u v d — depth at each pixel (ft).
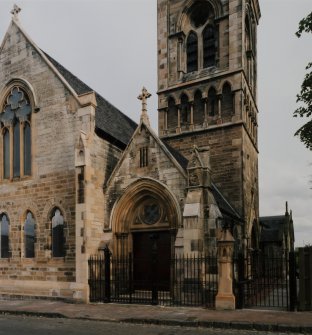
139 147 67.51
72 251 67.46
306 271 51.60
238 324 42.47
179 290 58.08
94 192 67.46
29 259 72.33
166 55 103.14
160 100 101.65
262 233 131.54
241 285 54.34
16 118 78.74
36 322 48.24
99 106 88.58
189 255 57.31
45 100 74.69
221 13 96.53
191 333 40.09
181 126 98.27
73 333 40.55
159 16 106.11
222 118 92.32
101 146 71.82
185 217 58.34
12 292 73.05
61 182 70.74
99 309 55.72
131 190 67.21
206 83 95.35
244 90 94.12
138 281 67.92
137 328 43.32
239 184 87.71
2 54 82.07
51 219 71.46
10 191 76.95
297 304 52.29
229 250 53.67
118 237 68.03
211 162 91.66
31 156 75.05
